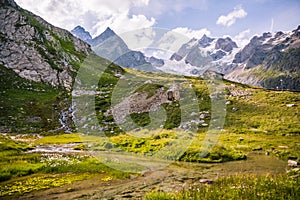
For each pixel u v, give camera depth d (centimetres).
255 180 2216
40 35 15962
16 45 14388
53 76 13350
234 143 5088
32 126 8412
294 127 6444
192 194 1877
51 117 9256
